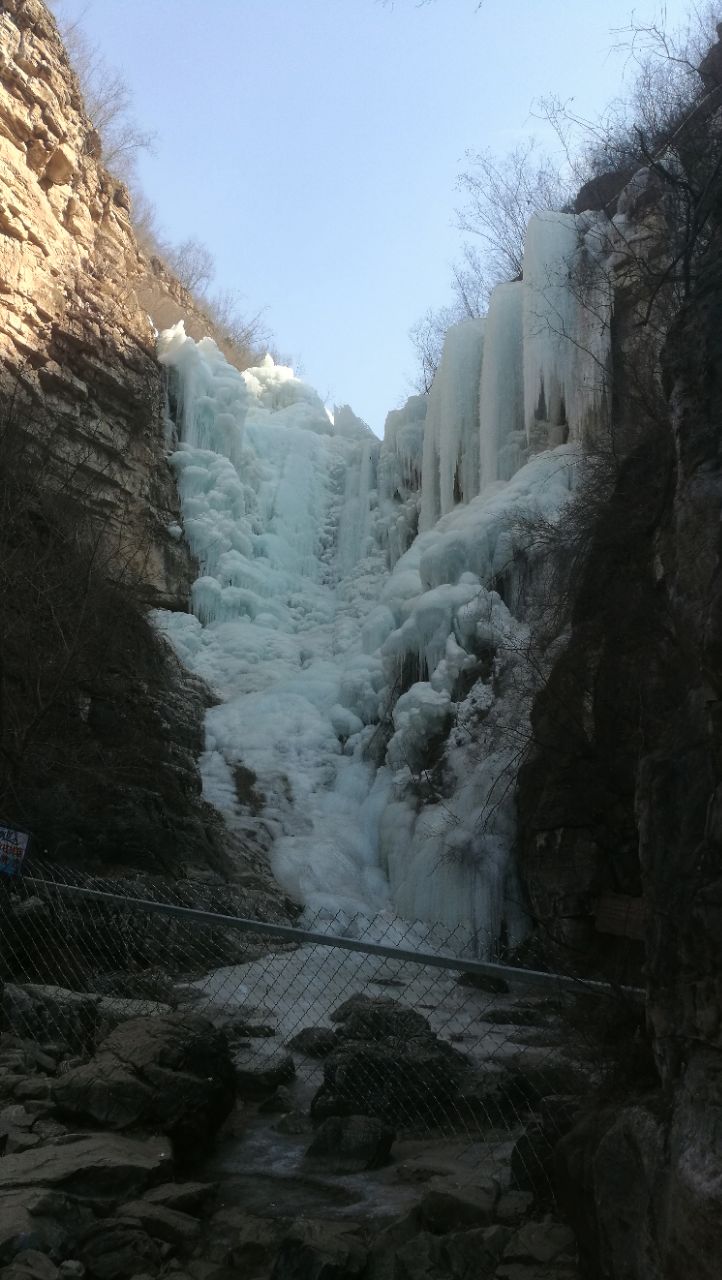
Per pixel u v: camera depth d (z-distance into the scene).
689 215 5.80
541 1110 5.14
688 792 4.00
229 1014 8.88
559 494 18.58
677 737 4.27
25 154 20.70
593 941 8.67
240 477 26.16
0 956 7.95
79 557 11.97
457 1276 4.27
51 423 19.11
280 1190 5.51
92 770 13.10
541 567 14.87
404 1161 5.94
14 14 21.27
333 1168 5.84
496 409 22.02
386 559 25.88
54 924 8.68
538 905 9.36
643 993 4.67
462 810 15.16
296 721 20.41
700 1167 3.24
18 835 7.97
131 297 24.52
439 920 14.82
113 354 22.33
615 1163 3.86
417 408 26.83
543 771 10.06
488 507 19.22
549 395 20.28
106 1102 5.62
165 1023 6.40
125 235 25.44
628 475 7.78
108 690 14.52
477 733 16.05
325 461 28.30
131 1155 5.17
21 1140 5.32
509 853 14.25
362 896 16.53
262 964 11.47
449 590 18.73
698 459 4.38
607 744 8.46
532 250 20.25
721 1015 3.47
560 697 9.14
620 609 7.68
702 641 3.84
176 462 24.62
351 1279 4.37
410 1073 6.62
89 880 9.68
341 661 23.19
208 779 18.56
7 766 10.92
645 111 9.70
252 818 17.94
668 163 7.30
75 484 19.45
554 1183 4.66
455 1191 4.84
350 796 18.75
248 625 23.84
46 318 20.39
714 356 4.32
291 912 15.09
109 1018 7.29
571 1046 5.48
